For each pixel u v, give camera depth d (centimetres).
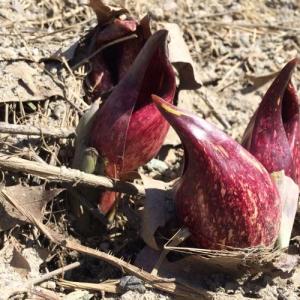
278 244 39
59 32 54
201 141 36
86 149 40
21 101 45
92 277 41
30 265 39
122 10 48
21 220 39
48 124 46
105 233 43
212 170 36
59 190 39
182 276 39
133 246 42
